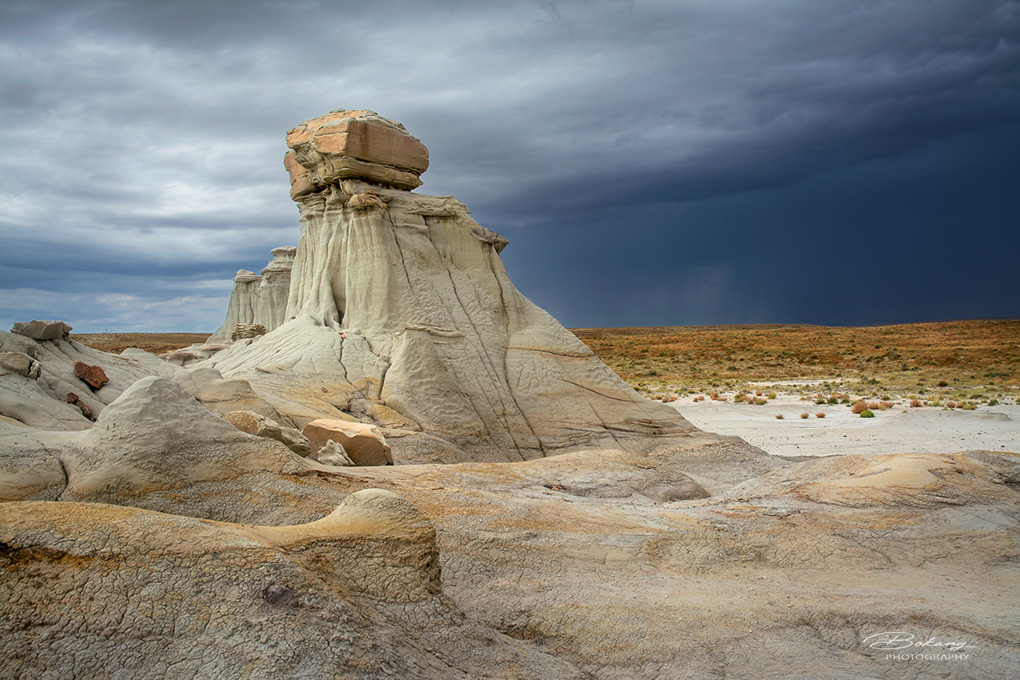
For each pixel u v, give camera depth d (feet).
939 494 37.40
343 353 69.92
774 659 23.09
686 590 28.14
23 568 16.90
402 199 82.28
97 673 15.42
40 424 40.09
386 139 81.76
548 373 78.79
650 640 23.89
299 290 89.15
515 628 25.00
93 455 28.55
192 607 16.63
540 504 35.81
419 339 68.13
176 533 18.42
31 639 15.87
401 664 17.48
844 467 43.55
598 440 74.18
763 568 31.58
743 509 37.88
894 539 33.86
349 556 20.68
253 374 63.26
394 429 59.41
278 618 16.60
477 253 85.25
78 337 415.85
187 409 31.48
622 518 35.91
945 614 26.55
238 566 17.71
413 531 22.09
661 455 63.21
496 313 82.99
